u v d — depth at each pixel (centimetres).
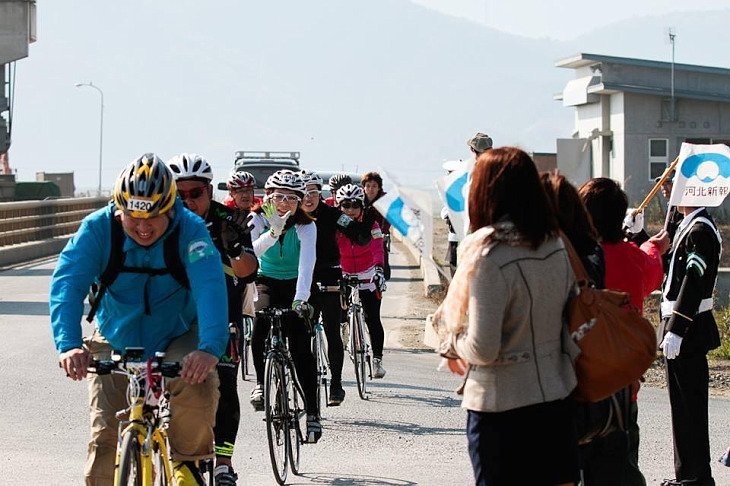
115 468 629
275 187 1031
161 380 637
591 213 730
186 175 834
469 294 578
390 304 2370
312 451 1074
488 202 584
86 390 1338
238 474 976
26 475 953
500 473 586
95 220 656
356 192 1408
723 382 1493
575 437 604
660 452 1072
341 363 1248
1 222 3300
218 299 646
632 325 598
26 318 2000
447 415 1248
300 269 1034
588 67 4769
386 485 941
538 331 584
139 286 659
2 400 1274
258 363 1062
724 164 880
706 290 883
